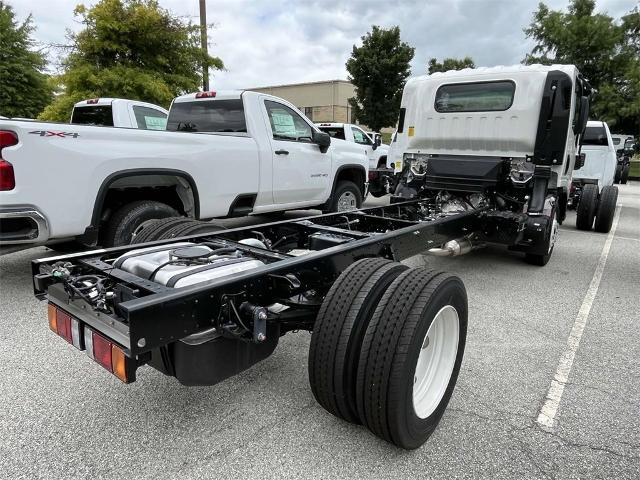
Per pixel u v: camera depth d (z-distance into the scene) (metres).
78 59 13.41
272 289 2.34
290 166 6.52
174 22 14.33
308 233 3.73
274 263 2.38
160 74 14.04
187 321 1.94
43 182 3.90
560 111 5.12
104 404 2.65
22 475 2.07
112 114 7.84
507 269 5.80
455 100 5.82
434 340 2.48
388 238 3.29
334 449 2.30
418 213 5.57
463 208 5.65
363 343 2.11
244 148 5.78
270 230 3.72
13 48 18.95
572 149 6.07
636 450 2.35
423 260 6.18
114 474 2.09
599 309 4.42
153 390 2.81
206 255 2.50
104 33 13.25
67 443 2.30
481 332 3.84
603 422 2.59
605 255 6.70
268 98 6.31
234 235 3.43
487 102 5.58
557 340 3.70
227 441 2.34
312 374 2.22
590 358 3.39
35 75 19.22
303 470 2.15
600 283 5.27
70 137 4.07
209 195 5.41
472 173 5.36
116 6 13.38
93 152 4.23
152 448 2.28
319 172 7.10
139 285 2.08
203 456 2.23
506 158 5.55
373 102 31.73
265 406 2.66
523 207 5.49
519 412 2.67
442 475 2.14
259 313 2.12
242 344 2.26
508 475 2.15
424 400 2.39
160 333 1.84
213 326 2.06
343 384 2.14
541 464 2.23
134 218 4.67
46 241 4.21
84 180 4.18
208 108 6.34
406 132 6.41
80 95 13.02
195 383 2.14
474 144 5.76
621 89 27.69
